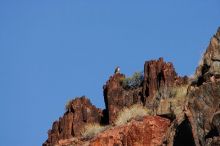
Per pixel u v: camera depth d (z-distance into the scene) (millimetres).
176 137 120438
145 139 126062
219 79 118688
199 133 113062
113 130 130875
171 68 137500
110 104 140375
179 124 120438
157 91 136125
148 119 129375
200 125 113500
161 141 125500
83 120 142125
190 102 116062
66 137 140625
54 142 141250
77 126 140875
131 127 127312
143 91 138750
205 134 112250
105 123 142125
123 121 133625
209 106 114500
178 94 132125
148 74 139750
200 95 115875
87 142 134625
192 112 115125
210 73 122625
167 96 133750
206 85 116250
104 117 143375
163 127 128000
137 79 144125
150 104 135000
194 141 113062
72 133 140750
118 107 140125
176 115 126938
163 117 130375
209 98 115125
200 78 125812
